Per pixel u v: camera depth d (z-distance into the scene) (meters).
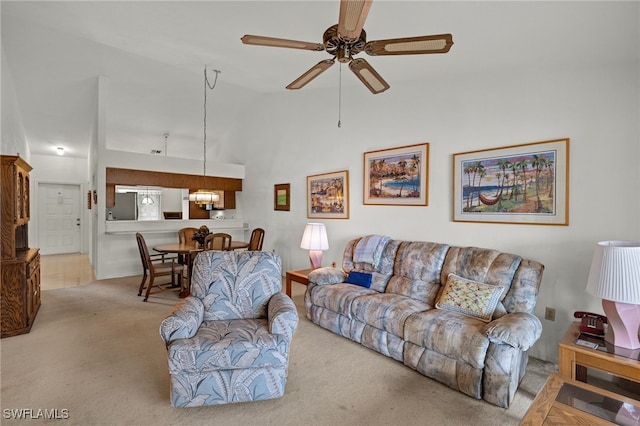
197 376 1.99
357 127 4.37
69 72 4.82
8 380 2.32
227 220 6.69
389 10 2.20
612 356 1.80
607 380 2.39
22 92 5.02
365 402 2.14
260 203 6.40
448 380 2.30
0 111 3.74
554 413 1.46
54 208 8.27
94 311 3.80
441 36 1.85
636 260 1.76
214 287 2.54
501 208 3.01
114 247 5.52
